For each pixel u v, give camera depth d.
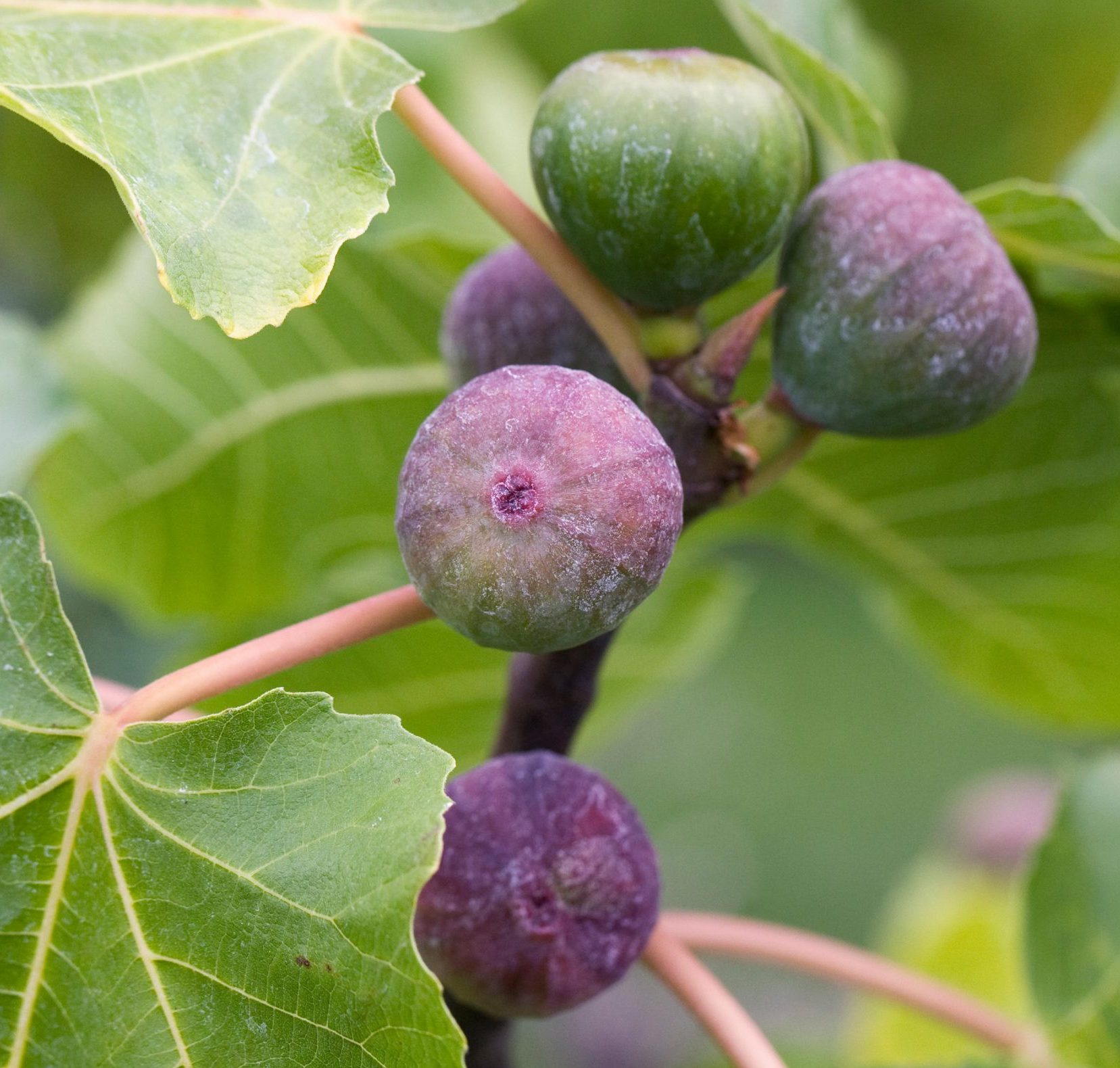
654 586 0.53
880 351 0.56
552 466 0.52
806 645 2.17
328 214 0.53
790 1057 0.93
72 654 0.53
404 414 0.72
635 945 0.55
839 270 0.56
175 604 0.75
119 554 0.74
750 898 1.95
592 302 0.56
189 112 0.54
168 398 0.72
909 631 0.74
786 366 0.57
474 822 0.55
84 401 0.72
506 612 0.52
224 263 0.52
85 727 0.53
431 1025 0.51
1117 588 0.70
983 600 0.72
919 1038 0.88
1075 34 0.88
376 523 0.74
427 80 0.79
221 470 0.73
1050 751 2.09
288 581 0.75
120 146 0.53
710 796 2.01
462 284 0.61
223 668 0.53
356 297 0.70
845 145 0.60
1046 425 0.67
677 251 0.55
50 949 0.53
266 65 0.55
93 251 0.98
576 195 0.55
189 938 0.52
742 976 1.51
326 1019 0.52
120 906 0.52
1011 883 0.91
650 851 0.56
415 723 0.75
